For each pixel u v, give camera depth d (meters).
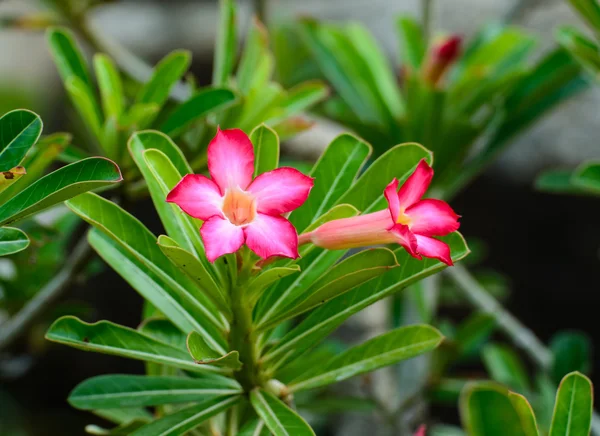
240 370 0.94
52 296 1.08
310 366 0.99
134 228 0.93
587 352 1.31
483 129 1.31
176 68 1.06
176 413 0.94
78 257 1.06
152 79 1.06
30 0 1.82
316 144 1.48
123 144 1.04
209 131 1.07
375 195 0.95
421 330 0.95
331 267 0.93
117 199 1.06
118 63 1.36
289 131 1.11
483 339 1.54
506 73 1.33
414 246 0.86
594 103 2.18
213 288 0.90
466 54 1.53
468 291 1.42
